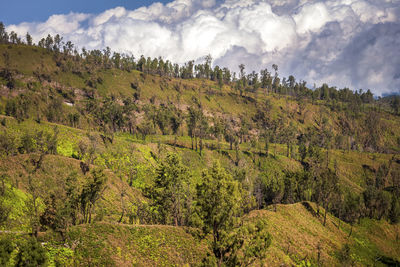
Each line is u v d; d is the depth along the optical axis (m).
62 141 95.31
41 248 23.45
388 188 144.38
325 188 90.69
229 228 32.72
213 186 32.22
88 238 33.62
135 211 63.34
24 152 81.19
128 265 32.06
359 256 70.06
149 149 117.94
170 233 42.31
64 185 45.38
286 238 60.28
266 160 146.50
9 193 47.69
